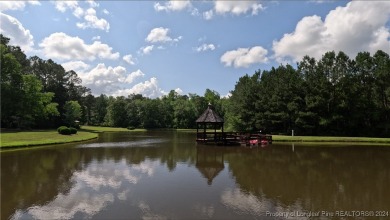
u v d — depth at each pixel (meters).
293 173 14.27
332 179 12.90
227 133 32.66
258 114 48.38
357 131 45.47
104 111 101.81
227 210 8.56
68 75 78.31
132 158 19.64
